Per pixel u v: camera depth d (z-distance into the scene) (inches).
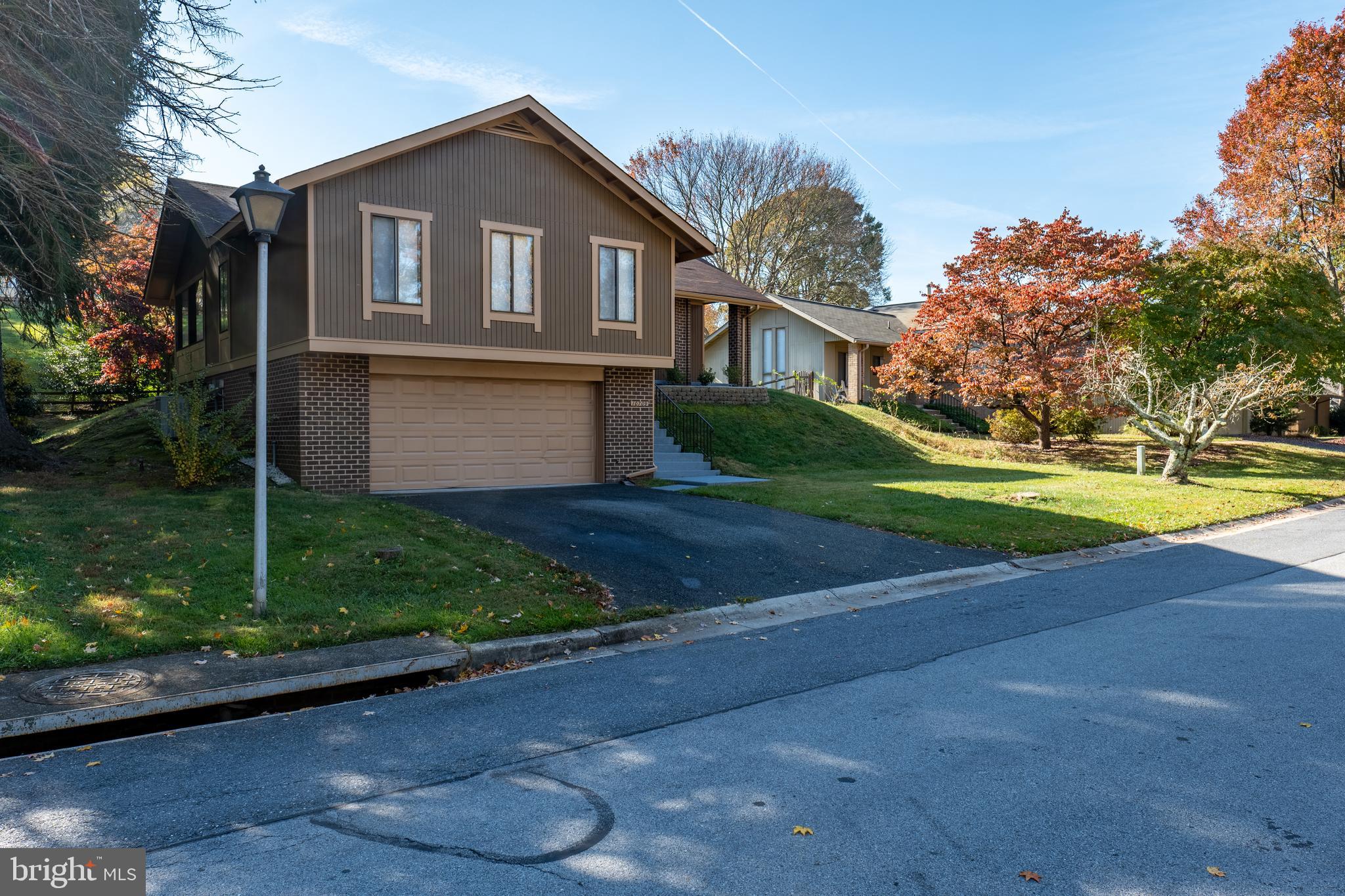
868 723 213.5
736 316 1160.8
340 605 315.3
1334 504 714.2
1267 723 209.3
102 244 526.3
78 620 280.5
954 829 155.6
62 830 158.6
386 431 601.0
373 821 161.5
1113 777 178.2
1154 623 317.1
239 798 172.2
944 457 1014.4
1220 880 137.6
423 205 584.1
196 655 266.7
